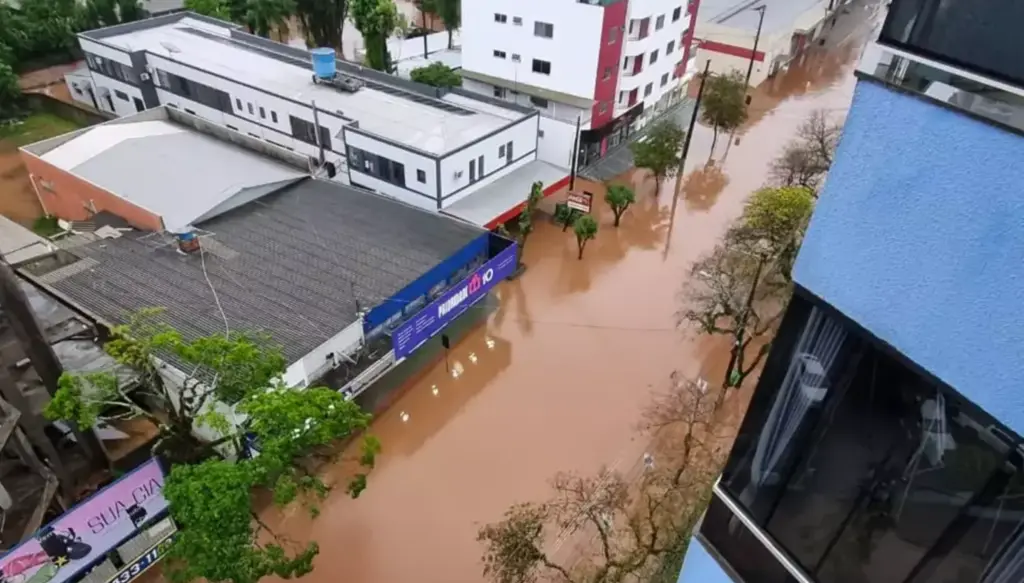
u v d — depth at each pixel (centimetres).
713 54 5066
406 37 5116
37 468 1620
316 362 1958
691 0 3962
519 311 2652
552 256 3002
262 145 3058
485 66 3816
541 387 2292
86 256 2358
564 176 3284
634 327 2580
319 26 4850
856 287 384
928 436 372
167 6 5312
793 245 2014
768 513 475
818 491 441
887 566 414
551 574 1661
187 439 1714
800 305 423
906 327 363
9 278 1550
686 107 4494
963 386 345
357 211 2711
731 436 2053
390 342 2184
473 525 1831
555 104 3659
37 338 1647
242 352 1534
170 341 1522
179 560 1591
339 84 3497
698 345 2491
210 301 2128
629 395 2266
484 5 3619
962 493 363
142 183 2780
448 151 2852
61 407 1454
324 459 1878
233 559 1274
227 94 3569
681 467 1723
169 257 2358
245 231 2542
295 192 2845
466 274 2547
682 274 2895
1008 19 289
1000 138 303
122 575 1575
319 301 2150
